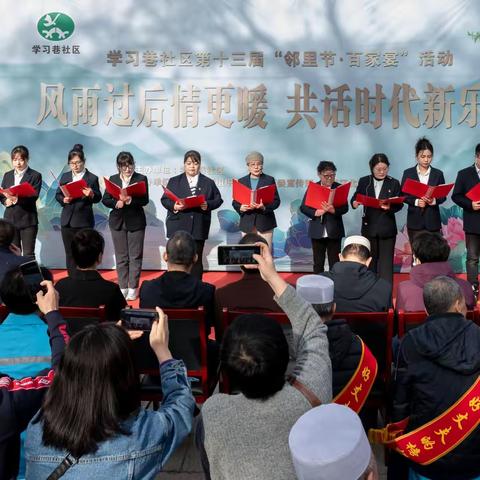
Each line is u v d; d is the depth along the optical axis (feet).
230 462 5.24
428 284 8.04
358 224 23.79
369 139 23.34
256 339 5.26
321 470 4.19
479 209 19.94
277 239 24.06
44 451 5.42
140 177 21.31
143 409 5.78
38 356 7.30
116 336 5.57
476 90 22.90
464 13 22.63
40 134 23.85
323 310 7.88
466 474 7.45
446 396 7.28
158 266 24.62
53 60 23.53
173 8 23.22
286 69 23.26
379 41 22.93
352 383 8.22
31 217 21.98
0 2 23.34
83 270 11.49
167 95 23.59
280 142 23.58
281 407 5.26
